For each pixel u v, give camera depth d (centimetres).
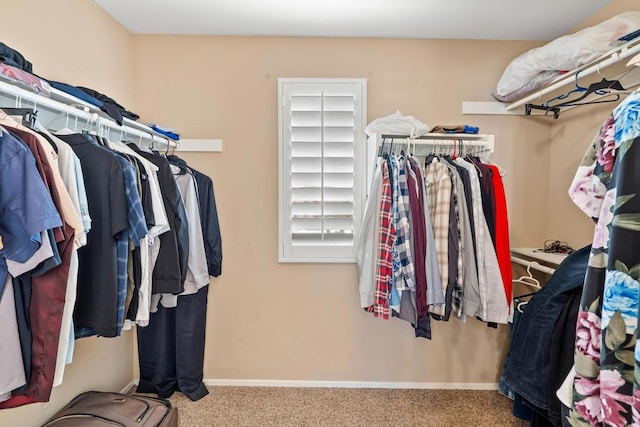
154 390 202
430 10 174
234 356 214
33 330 87
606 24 138
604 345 70
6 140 80
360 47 204
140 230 120
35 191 81
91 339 174
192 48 204
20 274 81
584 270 121
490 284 158
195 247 175
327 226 205
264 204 210
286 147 205
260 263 211
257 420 180
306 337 213
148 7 174
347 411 188
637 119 65
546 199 210
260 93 206
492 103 205
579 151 185
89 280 112
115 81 188
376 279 159
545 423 153
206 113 206
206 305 207
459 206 159
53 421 144
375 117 206
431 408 192
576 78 140
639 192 65
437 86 206
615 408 68
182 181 177
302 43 204
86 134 123
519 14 177
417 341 212
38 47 138
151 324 200
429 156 179
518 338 143
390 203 157
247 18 184
